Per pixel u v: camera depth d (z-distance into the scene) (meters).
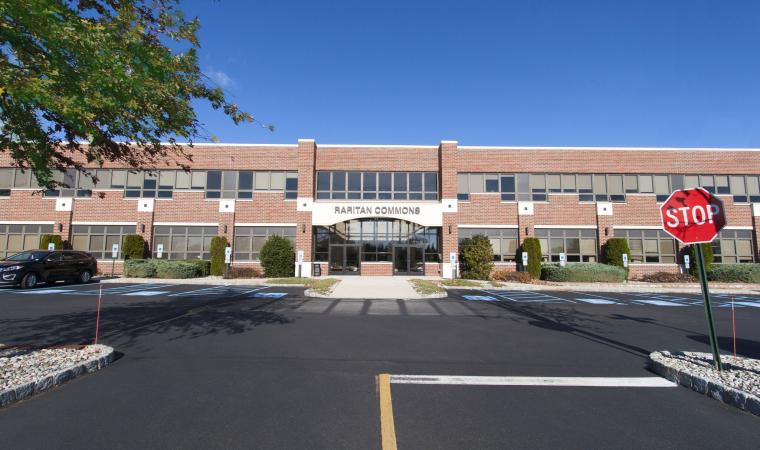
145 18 5.49
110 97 4.62
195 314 10.37
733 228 25.14
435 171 26.08
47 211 24.75
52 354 5.82
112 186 25.28
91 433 3.64
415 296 14.93
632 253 25.03
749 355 6.71
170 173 25.56
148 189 25.39
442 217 24.86
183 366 5.79
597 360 6.35
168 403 4.38
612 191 25.73
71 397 4.52
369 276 24.88
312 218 24.66
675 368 5.36
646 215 25.31
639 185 25.75
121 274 24.06
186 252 24.94
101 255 24.69
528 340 7.74
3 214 24.73
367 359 6.27
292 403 4.43
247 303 12.64
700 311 12.01
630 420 4.07
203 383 5.05
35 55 4.53
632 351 6.96
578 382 5.26
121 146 6.10
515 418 4.09
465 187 25.77
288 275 23.44
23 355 5.75
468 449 3.43
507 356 6.54
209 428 3.79
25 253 17.64
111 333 7.95
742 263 24.02
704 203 5.59
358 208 24.73
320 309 11.58
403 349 6.93
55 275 17.58
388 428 3.82
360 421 3.98
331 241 25.66
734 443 3.59
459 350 6.91
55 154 5.45
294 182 25.70
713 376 5.04
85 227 24.88
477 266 22.55
